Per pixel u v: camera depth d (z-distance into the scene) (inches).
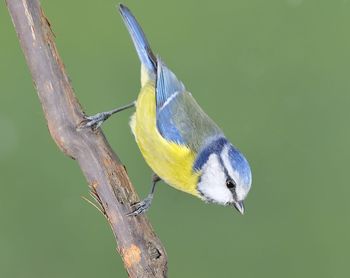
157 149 125.9
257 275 128.6
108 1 131.8
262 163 129.6
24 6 123.3
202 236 128.6
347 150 129.9
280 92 130.7
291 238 128.8
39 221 128.6
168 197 128.6
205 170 125.7
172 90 126.3
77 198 128.8
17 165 129.2
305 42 131.7
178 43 131.6
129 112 129.5
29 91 130.3
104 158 123.3
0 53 131.0
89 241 128.5
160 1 132.1
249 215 129.0
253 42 131.6
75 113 123.3
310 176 129.6
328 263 128.8
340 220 129.1
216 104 130.5
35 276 128.3
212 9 132.1
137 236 123.0
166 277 123.1
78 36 131.3
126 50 131.0
